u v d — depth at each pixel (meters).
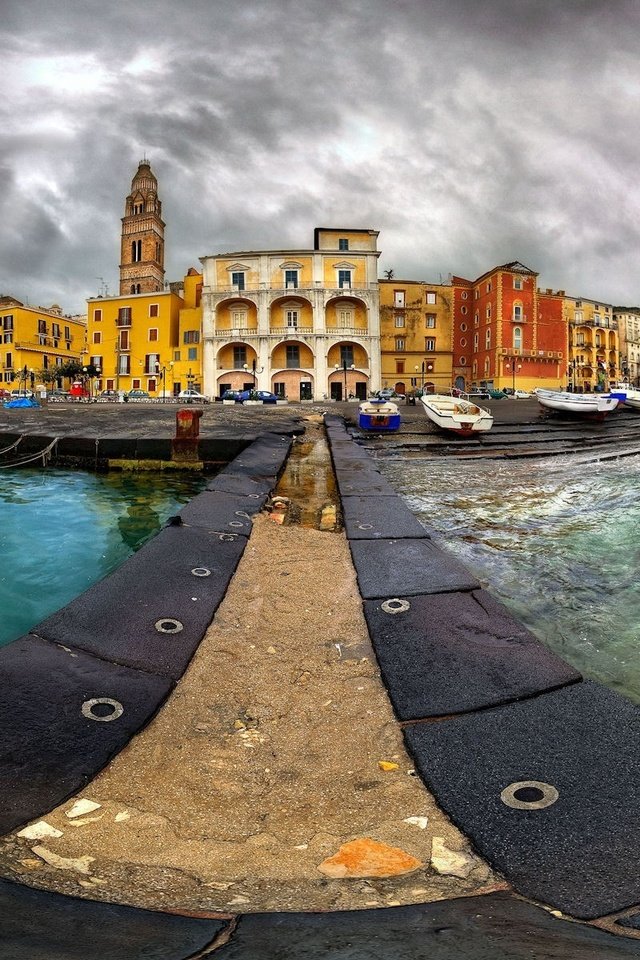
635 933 1.23
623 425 22.05
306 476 10.20
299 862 1.69
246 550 5.43
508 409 28.92
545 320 64.25
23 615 5.06
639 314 94.62
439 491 9.85
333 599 4.17
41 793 2.00
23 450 14.12
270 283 56.78
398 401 42.16
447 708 2.62
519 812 1.88
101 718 2.51
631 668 3.41
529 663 3.05
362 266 56.81
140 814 1.95
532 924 1.22
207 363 57.88
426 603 3.98
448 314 66.81
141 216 78.88
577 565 5.53
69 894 1.46
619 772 2.10
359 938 1.11
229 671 3.11
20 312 72.62
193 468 13.27
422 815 1.92
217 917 1.28
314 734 2.51
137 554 4.91
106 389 65.19
